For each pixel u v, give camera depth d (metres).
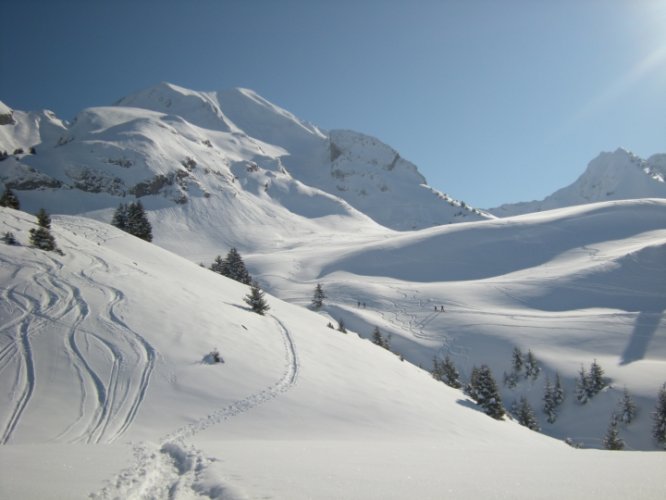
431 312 109.19
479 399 42.41
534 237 176.38
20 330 21.25
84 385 18.66
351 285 132.00
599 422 64.62
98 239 43.81
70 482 7.23
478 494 6.91
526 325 96.88
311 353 29.88
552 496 6.82
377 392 26.80
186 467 9.55
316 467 9.16
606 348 84.50
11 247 29.45
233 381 22.14
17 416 15.93
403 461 10.47
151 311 26.14
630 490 7.26
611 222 182.38
